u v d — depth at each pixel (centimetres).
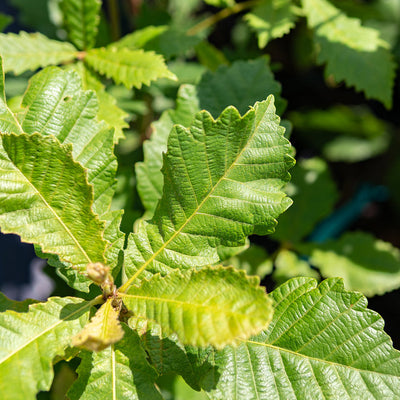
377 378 53
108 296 52
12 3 83
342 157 107
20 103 57
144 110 74
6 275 101
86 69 64
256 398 54
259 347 54
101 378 53
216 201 54
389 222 108
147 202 61
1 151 51
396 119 111
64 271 55
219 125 53
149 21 77
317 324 54
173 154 53
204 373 54
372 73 68
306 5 69
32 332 51
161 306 51
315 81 110
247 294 49
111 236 55
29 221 52
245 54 78
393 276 75
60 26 80
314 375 54
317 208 78
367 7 76
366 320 54
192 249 54
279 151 54
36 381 50
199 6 108
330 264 75
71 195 52
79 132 55
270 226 54
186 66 77
